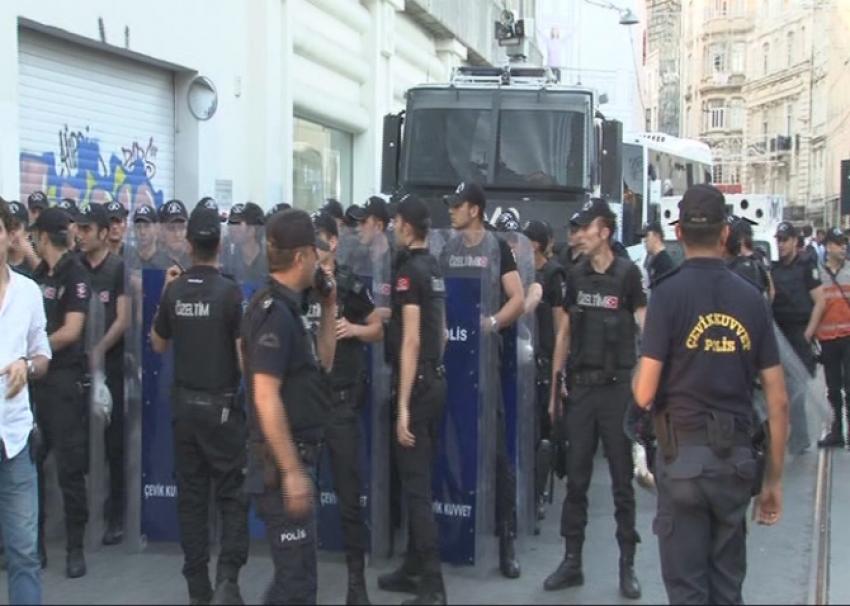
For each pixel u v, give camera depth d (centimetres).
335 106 1684
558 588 558
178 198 1241
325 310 461
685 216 408
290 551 410
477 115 1051
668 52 10025
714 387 398
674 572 404
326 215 542
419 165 1052
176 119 1238
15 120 910
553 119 1041
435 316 519
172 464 618
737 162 8406
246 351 421
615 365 543
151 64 1170
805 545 657
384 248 585
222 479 515
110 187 1109
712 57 8569
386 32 1916
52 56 1011
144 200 1173
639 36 3638
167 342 537
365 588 521
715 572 409
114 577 577
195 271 520
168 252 619
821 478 850
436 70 2348
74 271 577
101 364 617
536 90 1059
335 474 519
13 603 468
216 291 511
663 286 407
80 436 580
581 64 3064
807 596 557
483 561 580
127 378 620
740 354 398
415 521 516
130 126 1148
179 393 514
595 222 542
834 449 977
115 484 641
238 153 1346
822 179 6544
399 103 2086
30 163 978
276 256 418
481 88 1064
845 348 972
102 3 1038
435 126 1055
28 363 469
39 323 481
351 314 525
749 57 8219
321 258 523
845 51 6078
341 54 1705
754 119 8106
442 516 586
